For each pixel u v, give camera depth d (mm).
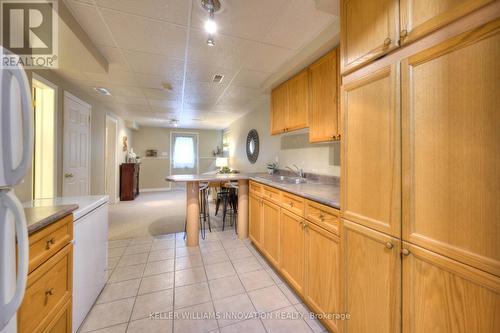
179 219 4012
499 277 642
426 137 832
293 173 3117
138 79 2889
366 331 1080
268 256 2273
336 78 1798
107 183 5320
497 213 648
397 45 924
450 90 757
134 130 7297
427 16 824
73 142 3133
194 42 1973
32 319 931
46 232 1037
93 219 1619
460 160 733
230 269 2199
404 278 908
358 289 1130
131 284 1926
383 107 992
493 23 651
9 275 680
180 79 2900
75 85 3115
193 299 1729
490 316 662
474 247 699
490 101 660
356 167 1145
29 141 729
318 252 1488
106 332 1395
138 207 4980
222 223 3779
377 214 1023
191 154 8047
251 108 4586
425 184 836
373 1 1045
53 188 2607
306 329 1438
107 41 1955
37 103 2572
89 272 1558
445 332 774
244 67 2510
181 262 2346
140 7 1517
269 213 2271
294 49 2096
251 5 1498
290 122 2529
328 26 1742
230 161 6578
